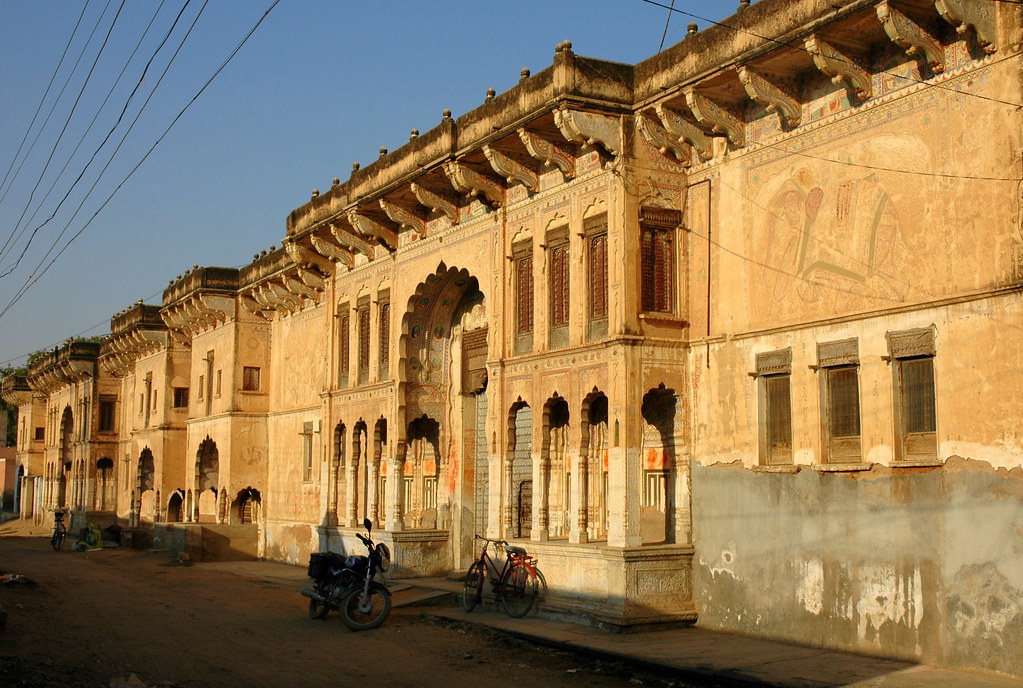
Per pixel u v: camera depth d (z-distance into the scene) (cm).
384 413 1884
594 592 1320
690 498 1323
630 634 1241
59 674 1020
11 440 7675
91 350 4253
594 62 1329
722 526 1270
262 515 2655
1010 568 934
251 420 2719
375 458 1927
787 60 1155
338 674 1031
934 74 1038
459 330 1873
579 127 1306
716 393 1295
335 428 2105
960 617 978
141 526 3591
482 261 1628
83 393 4347
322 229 2033
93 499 4178
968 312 988
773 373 1212
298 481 2436
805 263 1179
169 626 1367
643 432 1413
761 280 1239
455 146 1562
